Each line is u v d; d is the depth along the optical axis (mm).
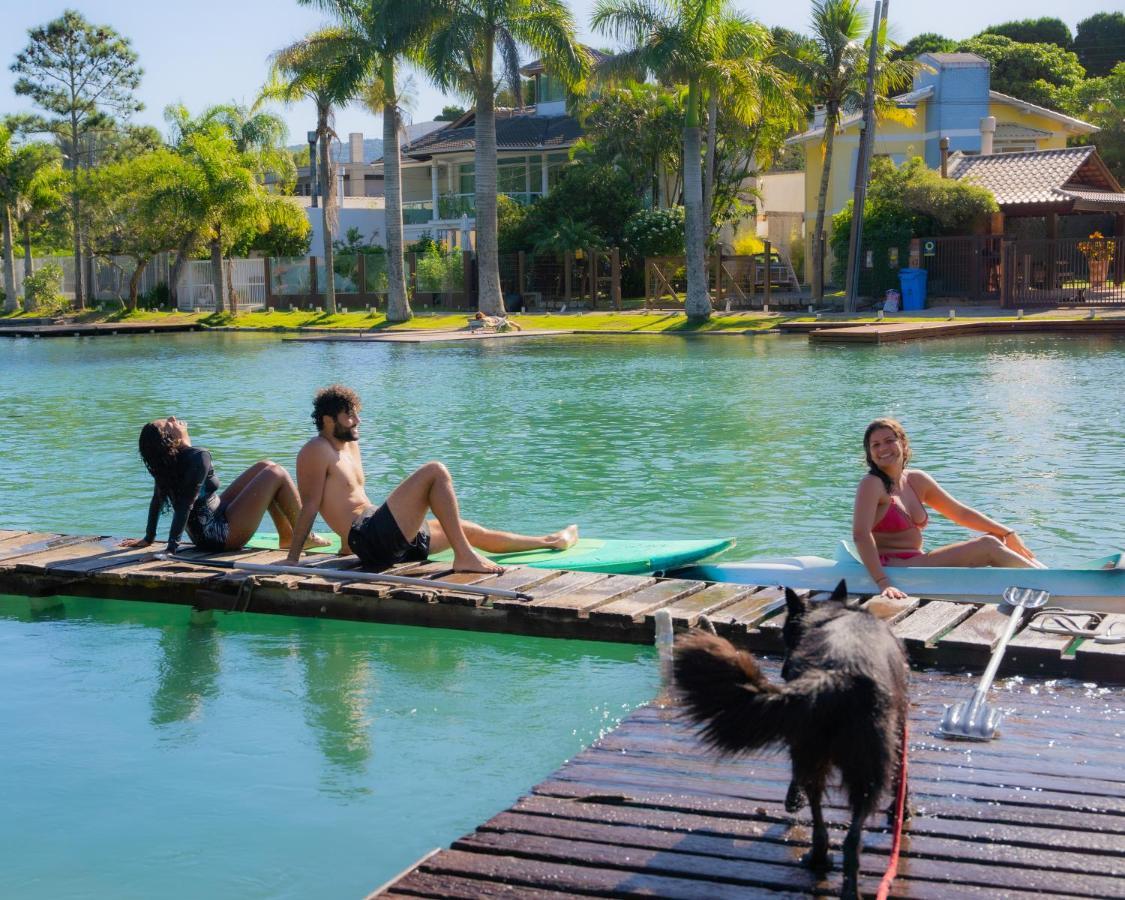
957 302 36188
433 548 8195
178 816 4977
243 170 45594
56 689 6562
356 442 8336
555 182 55250
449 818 4934
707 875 3990
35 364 28500
